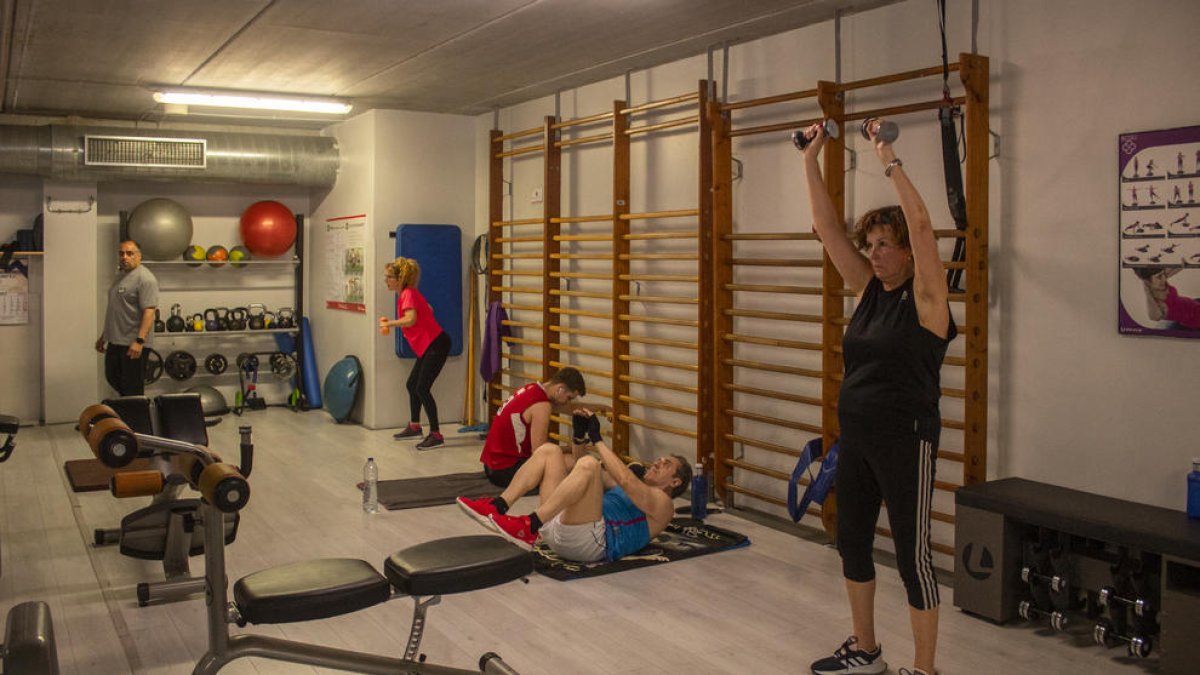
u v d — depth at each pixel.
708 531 4.74
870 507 3.04
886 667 3.20
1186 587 3.11
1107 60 3.59
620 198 5.95
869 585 3.11
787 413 5.00
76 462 4.54
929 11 4.21
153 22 4.92
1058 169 3.76
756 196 5.14
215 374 8.54
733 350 5.34
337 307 8.30
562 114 6.76
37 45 5.43
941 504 4.27
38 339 7.88
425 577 2.46
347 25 4.95
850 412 2.98
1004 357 3.98
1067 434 3.78
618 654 3.33
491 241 7.47
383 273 7.64
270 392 8.91
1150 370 3.51
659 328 5.85
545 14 4.69
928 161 4.25
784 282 4.98
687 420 5.67
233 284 8.72
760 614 3.70
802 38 4.86
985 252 3.90
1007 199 3.94
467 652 3.33
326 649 2.54
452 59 5.73
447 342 7.00
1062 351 3.78
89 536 4.69
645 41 5.22
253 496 5.45
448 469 6.20
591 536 4.22
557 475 4.50
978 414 3.93
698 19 4.75
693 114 5.52
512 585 4.02
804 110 4.84
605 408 6.06
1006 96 3.92
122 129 7.44
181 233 8.05
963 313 4.14
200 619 3.63
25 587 3.97
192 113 7.80
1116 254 3.59
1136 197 3.51
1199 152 3.33
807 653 3.34
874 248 2.87
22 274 7.80
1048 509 3.40
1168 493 3.47
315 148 8.11
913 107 4.12
